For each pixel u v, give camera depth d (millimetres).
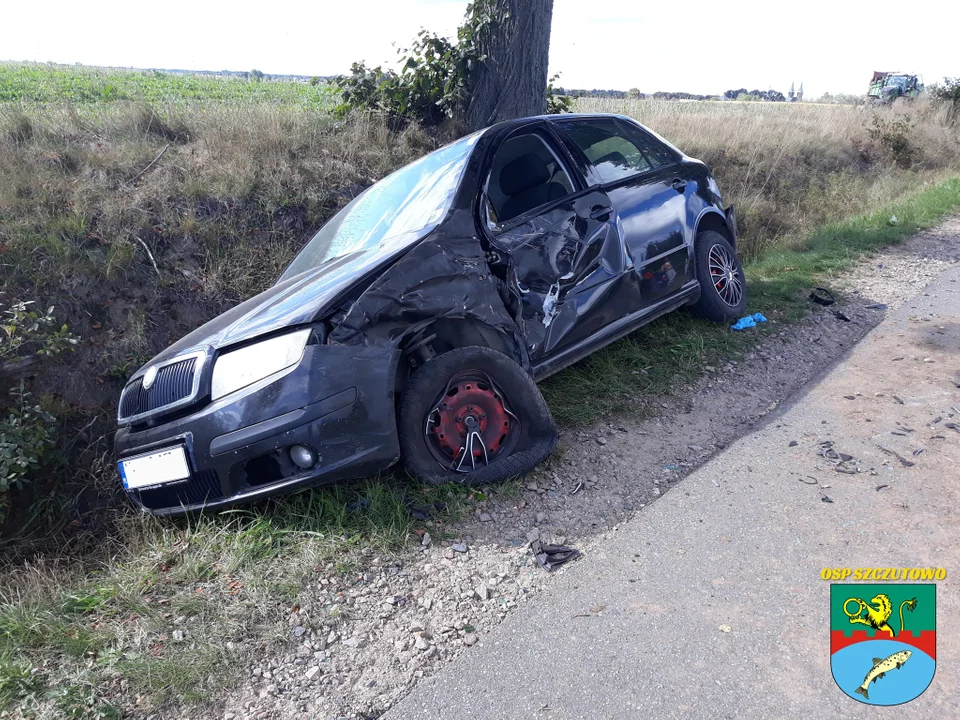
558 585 2928
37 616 2902
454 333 3771
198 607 2922
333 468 3174
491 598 2900
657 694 2287
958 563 2721
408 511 3402
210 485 3293
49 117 8055
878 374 4645
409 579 3039
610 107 13438
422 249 3611
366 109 9516
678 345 5152
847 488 3338
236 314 3762
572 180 4484
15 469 4180
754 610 2619
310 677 2566
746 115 15523
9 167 6605
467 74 9258
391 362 3312
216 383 3293
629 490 3586
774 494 3369
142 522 3658
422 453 3455
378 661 2613
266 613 2867
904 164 15172
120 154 7348
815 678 2271
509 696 2371
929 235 8820
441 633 2727
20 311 4500
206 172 7238
